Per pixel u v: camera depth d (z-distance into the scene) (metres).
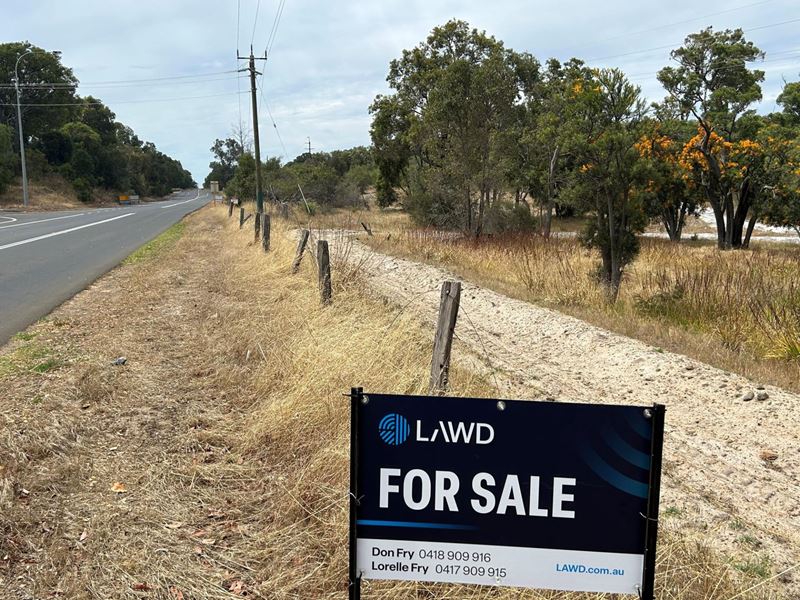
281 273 10.77
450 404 2.13
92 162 84.06
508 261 13.79
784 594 2.97
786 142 28.61
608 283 10.55
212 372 6.03
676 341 7.38
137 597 2.82
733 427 4.97
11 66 77.12
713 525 3.57
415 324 6.39
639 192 10.23
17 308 9.27
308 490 3.62
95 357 6.42
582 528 2.14
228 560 3.13
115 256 16.28
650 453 2.08
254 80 30.42
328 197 47.50
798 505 3.83
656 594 2.76
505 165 22.89
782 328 7.18
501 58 23.41
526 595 2.73
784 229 47.78
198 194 143.88
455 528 2.19
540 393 5.74
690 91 34.81
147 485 3.80
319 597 2.88
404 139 35.47
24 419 4.54
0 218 37.62
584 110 10.49
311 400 4.55
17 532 3.19
